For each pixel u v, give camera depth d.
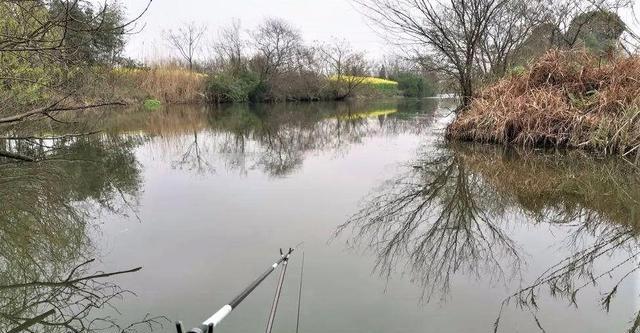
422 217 4.51
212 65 30.36
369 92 35.88
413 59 10.54
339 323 2.47
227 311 1.69
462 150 8.41
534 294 2.81
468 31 10.02
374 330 2.40
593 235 3.80
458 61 10.07
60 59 5.15
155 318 2.61
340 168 7.15
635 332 2.34
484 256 3.46
